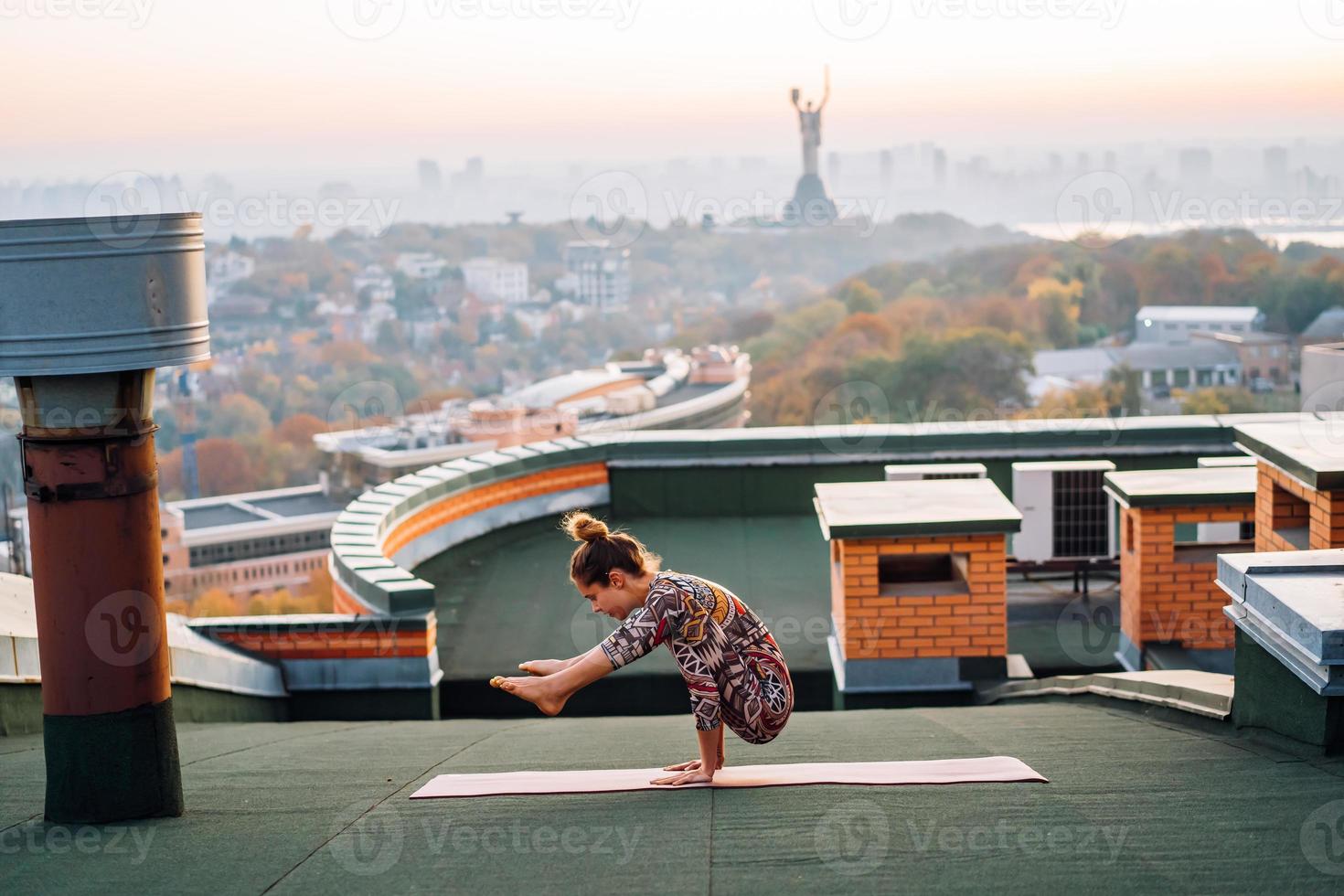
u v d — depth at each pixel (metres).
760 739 4.08
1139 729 5.79
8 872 3.46
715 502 13.97
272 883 3.28
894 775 4.36
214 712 8.18
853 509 9.01
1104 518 10.84
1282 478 7.84
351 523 11.07
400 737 6.54
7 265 3.68
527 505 13.62
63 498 3.90
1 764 5.31
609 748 5.61
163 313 3.87
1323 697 4.70
